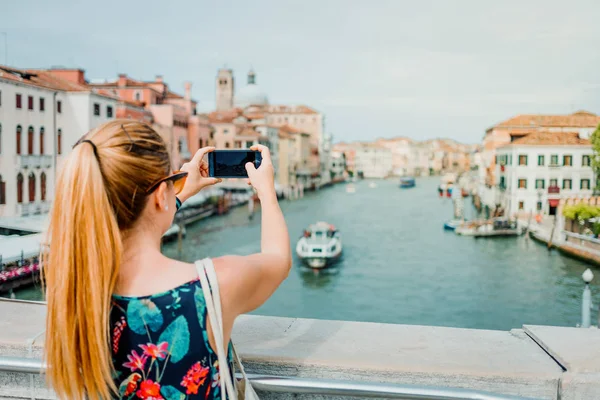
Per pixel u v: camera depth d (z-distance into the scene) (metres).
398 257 43.72
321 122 142.50
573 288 33.91
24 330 2.40
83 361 1.38
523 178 60.50
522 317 28.47
